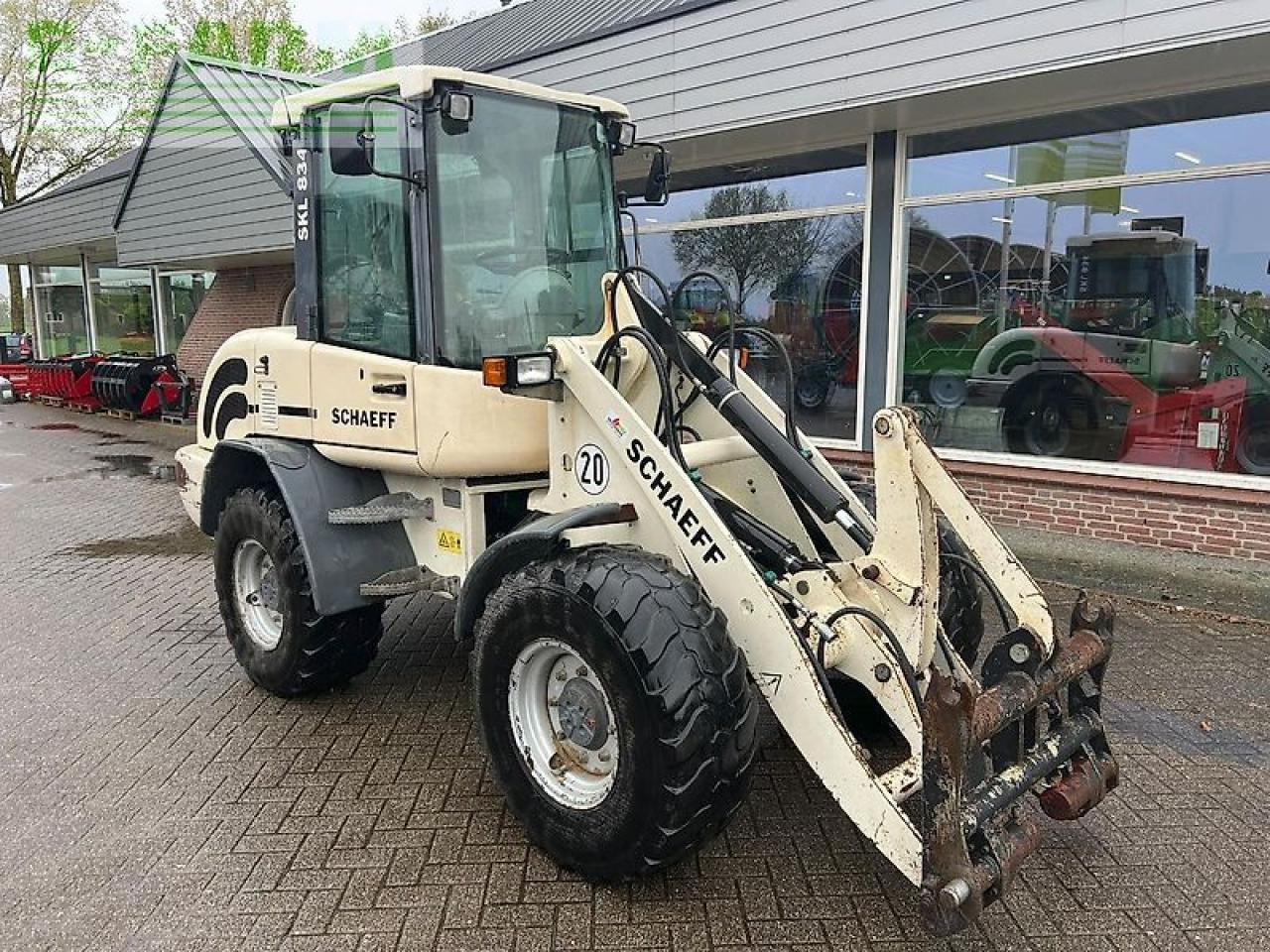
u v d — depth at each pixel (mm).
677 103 7285
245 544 4289
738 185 8281
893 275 7234
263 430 4297
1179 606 5246
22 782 3559
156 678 4566
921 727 2611
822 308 7867
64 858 3059
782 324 8172
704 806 2562
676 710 2514
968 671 3018
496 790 3436
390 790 3447
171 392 15375
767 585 2723
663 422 3271
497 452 3502
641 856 2650
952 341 7113
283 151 4082
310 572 3752
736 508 3205
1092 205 6355
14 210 18750
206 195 12484
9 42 27297
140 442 13398
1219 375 6016
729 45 6875
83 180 16859
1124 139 6156
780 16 6547
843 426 7852
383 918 2717
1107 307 6398
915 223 7164
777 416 3523
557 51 7969
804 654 2594
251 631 4352
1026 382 6812
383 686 4406
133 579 6402
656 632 2568
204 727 4004
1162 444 6285
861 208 7414
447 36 13555
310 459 3967
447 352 3500
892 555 2770
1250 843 3051
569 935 2629
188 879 2930
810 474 2982
